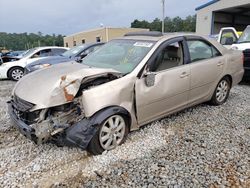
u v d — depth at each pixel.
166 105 3.88
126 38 4.38
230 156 3.11
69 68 3.60
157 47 3.76
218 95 4.96
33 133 2.88
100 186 2.61
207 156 3.12
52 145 3.46
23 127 2.99
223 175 2.73
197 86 4.33
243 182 2.62
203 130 3.90
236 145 3.40
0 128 4.15
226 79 5.02
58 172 2.87
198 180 2.66
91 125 3.01
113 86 3.20
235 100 5.46
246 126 4.04
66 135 2.96
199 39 4.47
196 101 4.46
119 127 3.34
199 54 4.41
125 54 3.93
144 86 3.49
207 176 2.72
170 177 2.72
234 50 5.29
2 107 5.45
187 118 4.39
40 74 3.54
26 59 10.21
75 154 3.24
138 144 3.45
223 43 9.24
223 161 3.01
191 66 4.14
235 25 25.92
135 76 3.42
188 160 3.04
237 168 2.86
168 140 3.57
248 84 7.36
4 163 3.06
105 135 3.19
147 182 2.65
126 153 3.22
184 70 4.01
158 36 4.08
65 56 8.24
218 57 4.73
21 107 3.05
